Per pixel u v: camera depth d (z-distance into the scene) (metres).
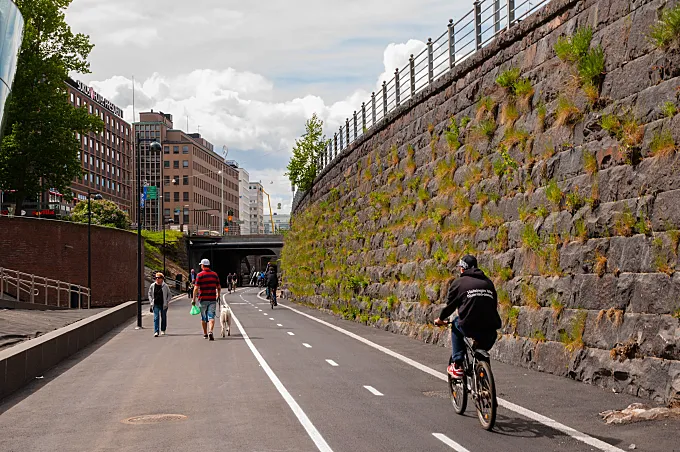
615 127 11.31
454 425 8.59
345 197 32.72
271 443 7.90
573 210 12.30
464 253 17.02
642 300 10.21
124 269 54.22
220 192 190.50
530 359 12.95
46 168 51.28
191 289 62.28
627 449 7.19
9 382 11.80
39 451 7.84
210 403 10.41
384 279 23.88
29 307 34.53
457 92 18.80
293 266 49.78
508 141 15.23
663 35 10.34
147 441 8.16
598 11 12.25
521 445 7.51
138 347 18.95
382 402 10.20
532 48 14.68
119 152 128.38
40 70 49.09
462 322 8.69
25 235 41.97
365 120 30.98
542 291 12.91
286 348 17.67
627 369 10.20
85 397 11.30
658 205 10.15
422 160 21.39
